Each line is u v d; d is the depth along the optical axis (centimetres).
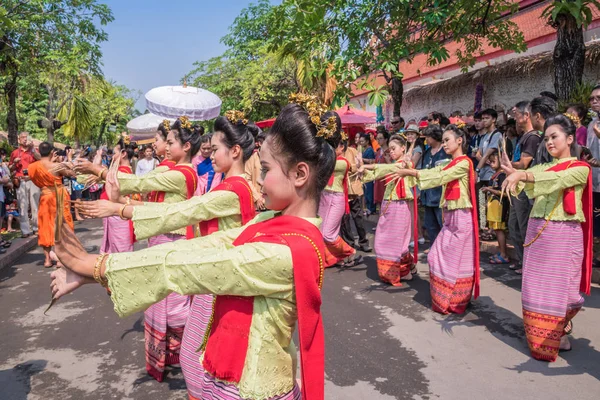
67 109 1764
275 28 778
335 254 630
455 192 463
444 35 841
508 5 845
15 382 356
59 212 130
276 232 139
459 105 1284
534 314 369
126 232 457
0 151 870
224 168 264
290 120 141
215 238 176
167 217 230
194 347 243
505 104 1116
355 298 531
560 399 315
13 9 1198
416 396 323
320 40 710
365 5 673
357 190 738
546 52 988
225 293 133
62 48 1355
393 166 559
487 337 416
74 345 422
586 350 383
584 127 562
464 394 324
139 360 389
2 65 1285
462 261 466
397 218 562
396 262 565
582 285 372
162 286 133
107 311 508
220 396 145
